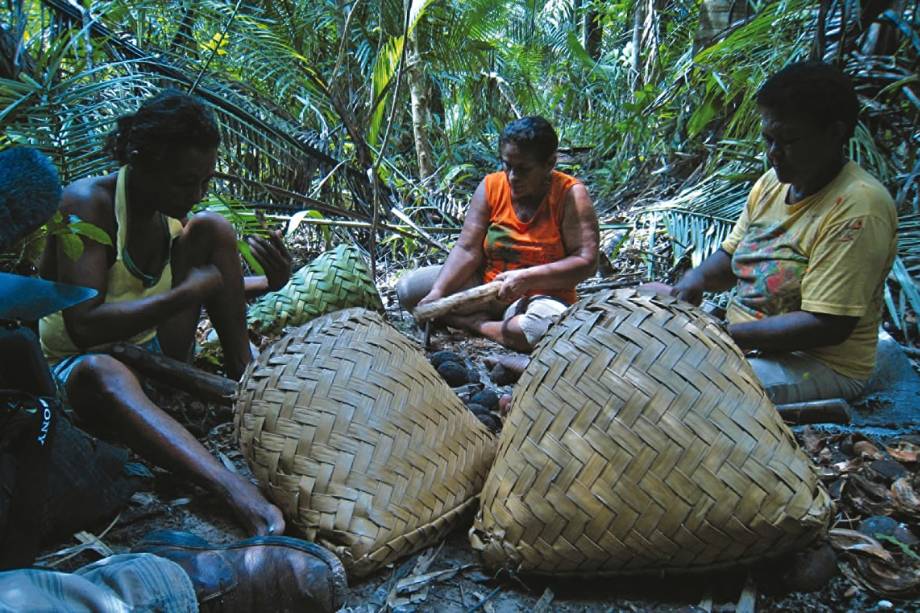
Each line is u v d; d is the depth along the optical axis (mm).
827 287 2256
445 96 7180
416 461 1758
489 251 3396
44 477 1235
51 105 2877
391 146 6363
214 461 1863
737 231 2713
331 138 5309
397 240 4789
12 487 1293
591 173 6414
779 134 2205
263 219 3598
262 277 3154
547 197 3262
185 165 2029
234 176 4332
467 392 2742
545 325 3020
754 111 4340
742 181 4078
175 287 2285
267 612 1444
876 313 2416
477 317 3420
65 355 2217
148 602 1217
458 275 3412
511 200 3334
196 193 2117
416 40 5438
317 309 3002
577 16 9570
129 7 4094
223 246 2396
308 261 4734
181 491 2078
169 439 1860
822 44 3738
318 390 1762
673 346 1578
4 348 1211
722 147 4594
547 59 8477
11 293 1220
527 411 1646
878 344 2775
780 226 2434
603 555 1562
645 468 1514
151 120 1991
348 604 1625
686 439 1507
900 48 4004
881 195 2238
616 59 7898
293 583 1434
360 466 1700
